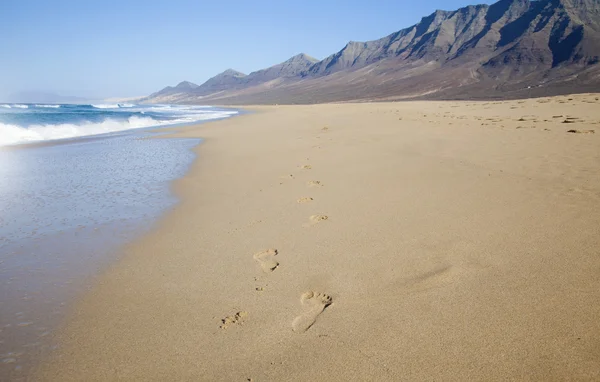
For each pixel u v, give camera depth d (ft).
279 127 58.65
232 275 11.73
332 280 10.98
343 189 20.06
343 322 8.97
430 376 7.13
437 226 14.10
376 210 16.42
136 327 9.34
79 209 19.33
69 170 29.17
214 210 18.38
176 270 12.27
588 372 6.88
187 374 7.68
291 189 20.99
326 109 110.32
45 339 9.00
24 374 7.86
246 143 41.73
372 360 7.64
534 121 41.50
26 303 10.57
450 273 10.71
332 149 32.45
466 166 22.57
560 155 23.29
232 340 8.64
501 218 14.32
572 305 8.79
